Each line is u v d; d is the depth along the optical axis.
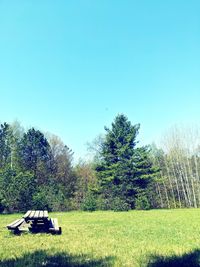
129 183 49.03
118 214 32.84
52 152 65.88
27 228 14.73
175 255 8.49
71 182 62.72
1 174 38.12
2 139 57.28
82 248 9.98
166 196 61.00
